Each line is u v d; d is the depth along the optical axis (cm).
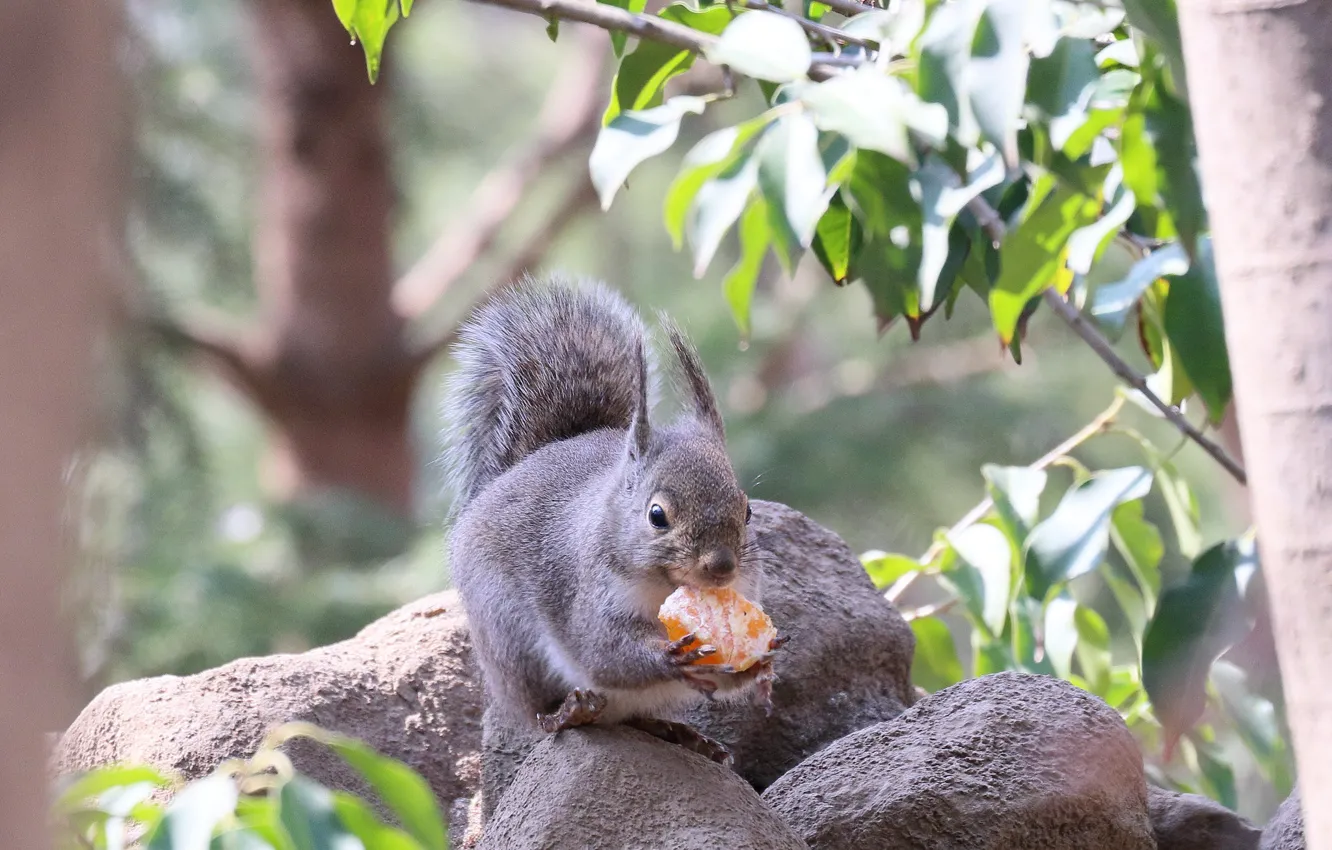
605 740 782
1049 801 773
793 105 663
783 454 2636
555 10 824
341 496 2305
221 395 2906
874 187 757
